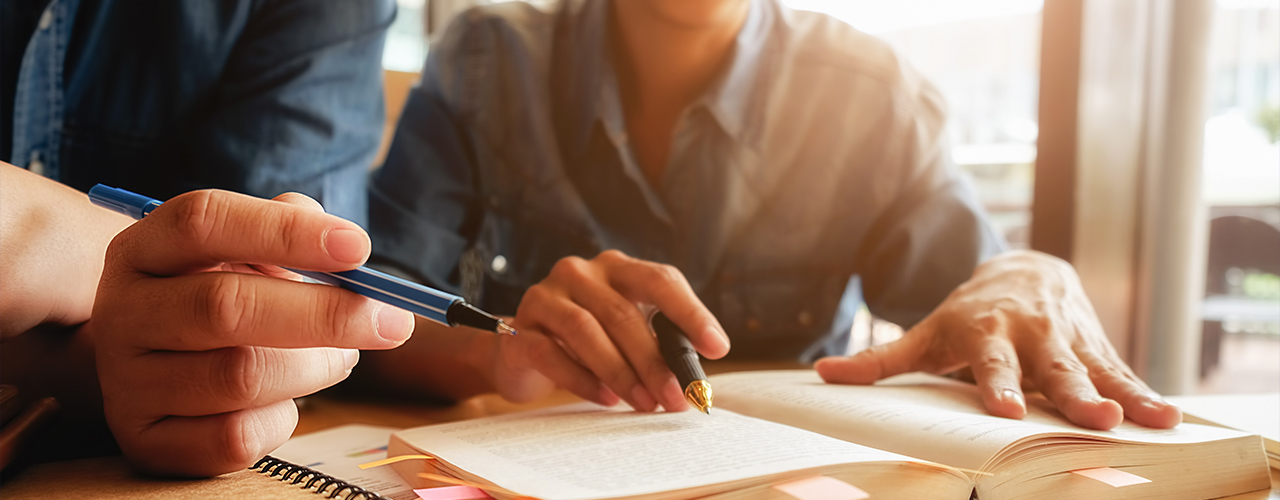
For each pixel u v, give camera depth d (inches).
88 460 15.6
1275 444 18.1
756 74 44.6
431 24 83.2
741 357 43.9
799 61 45.6
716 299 43.8
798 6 55.6
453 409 25.7
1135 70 45.2
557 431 17.4
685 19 41.5
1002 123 60.4
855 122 44.8
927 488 13.8
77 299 17.4
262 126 32.6
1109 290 46.3
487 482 13.2
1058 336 22.8
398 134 45.5
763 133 43.8
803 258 44.5
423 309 12.9
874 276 43.8
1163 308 46.8
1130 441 16.1
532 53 46.1
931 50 61.4
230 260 13.1
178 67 32.9
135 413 13.8
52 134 30.4
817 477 13.4
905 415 18.2
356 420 23.8
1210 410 21.7
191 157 32.1
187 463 13.9
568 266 24.0
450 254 42.6
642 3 42.9
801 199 44.4
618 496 12.1
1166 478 16.1
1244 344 73.8
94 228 18.2
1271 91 49.4
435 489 13.1
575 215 43.9
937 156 43.7
